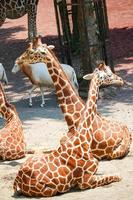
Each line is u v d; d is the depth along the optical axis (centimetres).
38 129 1317
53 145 1172
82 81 1642
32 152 1120
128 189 899
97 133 1041
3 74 1592
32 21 2080
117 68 1989
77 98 949
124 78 1828
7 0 2030
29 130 1312
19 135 1112
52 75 953
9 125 1111
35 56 974
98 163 953
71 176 896
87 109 922
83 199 868
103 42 1686
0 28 3002
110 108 1488
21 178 898
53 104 1570
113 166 1023
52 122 1373
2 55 2378
